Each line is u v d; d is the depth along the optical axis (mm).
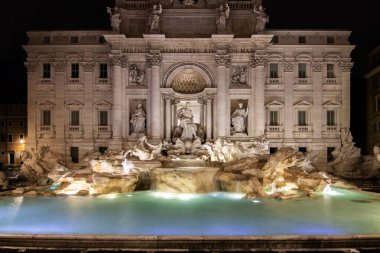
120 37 43844
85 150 46906
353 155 44969
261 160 33312
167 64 45312
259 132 44625
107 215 20453
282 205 23391
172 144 42875
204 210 21797
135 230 17156
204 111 46062
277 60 47094
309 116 47375
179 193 28906
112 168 31156
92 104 47062
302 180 29969
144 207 22812
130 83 45719
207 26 45500
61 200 25453
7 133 66688
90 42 47469
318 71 47250
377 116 53312
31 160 38438
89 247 15227
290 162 31156
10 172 47156
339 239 15289
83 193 27812
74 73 47562
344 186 31828
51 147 46938
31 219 19531
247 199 25812
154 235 15641
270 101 47062
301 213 20844
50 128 47094
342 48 46969
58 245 15312
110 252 14727
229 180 29109
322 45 46812
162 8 45375
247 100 46125
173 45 45094
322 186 29344
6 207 22953
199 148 40844
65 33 47312
